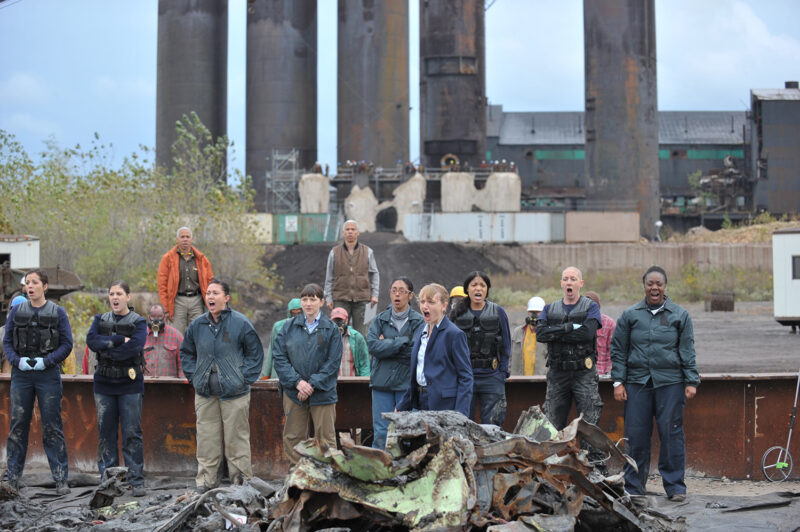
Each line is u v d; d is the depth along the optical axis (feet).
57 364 33.96
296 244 216.13
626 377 31.76
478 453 23.40
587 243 220.43
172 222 108.78
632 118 229.86
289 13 257.14
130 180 109.09
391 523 22.79
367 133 249.96
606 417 36.40
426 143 244.22
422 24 245.65
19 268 67.26
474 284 31.63
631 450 31.55
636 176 230.68
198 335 32.96
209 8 255.91
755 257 214.28
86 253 105.60
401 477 23.50
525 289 187.42
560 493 24.57
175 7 254.68
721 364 75.05
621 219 221.25
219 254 118.32
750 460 35.50
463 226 222.07
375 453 22.77
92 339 33.37
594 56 231.71
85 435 37.68
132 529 25.31
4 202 99.09
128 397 33.55
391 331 32.45
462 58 239.71
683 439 31.09
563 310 31.68
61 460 33.99
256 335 33.30
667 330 31.01
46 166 104.22
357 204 234.38
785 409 35.58
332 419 33.37
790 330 104.27
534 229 221.87
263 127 256.52
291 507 23.52
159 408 37.06
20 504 28.91
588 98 233.55
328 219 221.25
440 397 28.17
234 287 121.90
